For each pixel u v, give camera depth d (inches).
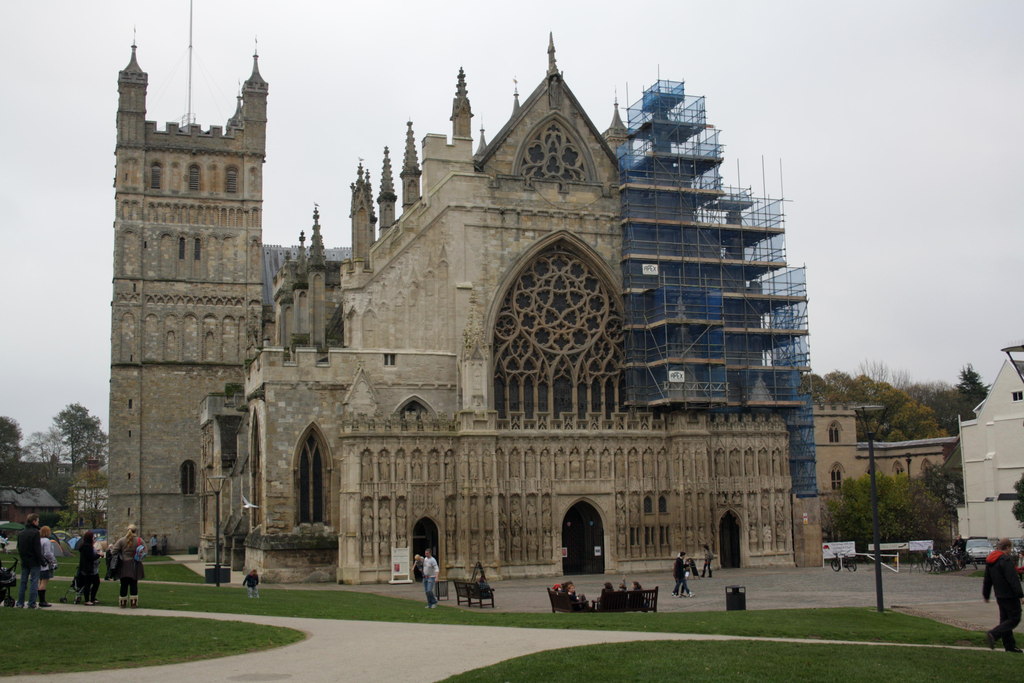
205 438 4761.3
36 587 1600.6
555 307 3548.2
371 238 4084.6
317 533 3169.3
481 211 3464.6
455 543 3147.1
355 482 3065.9
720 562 3516.2
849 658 1270.9
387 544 3080.7
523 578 3208.7
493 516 3161.9
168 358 5142.7
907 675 1173.7
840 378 7130.9
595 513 3388.3
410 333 3351.4
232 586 2827.3
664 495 3454.7
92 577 1803.6
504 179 3506.4
